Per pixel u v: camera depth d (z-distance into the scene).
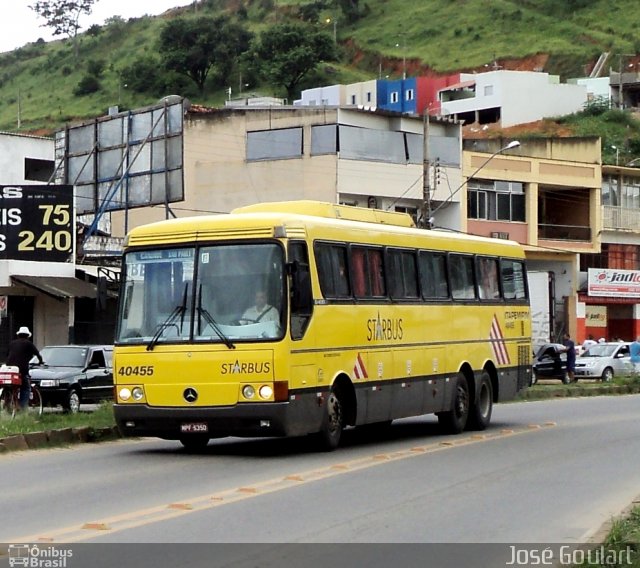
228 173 53.69
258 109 53.16
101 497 12.68
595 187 61.53
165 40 123.38
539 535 10.66
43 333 41.25
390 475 14.82
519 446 18.89
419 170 53.28
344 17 154.75
